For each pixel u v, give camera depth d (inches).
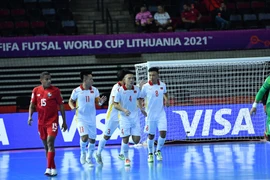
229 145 1049.5
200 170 724.0
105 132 812.6
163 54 1562.5
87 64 1530.5
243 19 1657.2
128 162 791.7
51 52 1477.6
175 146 1061.1
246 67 1247.5
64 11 1638.8
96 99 832.9
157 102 821.9
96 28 1663.4
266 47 1529.3
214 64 1117.7
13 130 1086.4
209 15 1658.5
